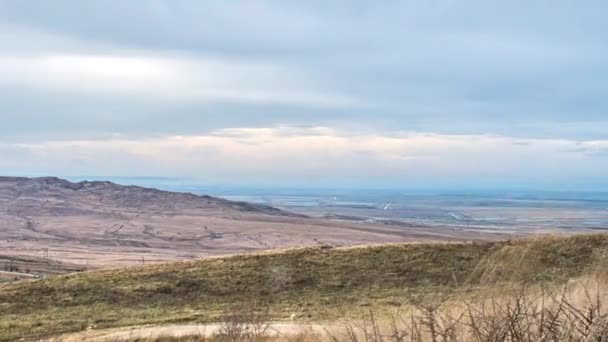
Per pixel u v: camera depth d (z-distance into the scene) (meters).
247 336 8.50
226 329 8.80
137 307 24.91
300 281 27.81
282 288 26.94
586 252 22.11
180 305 25.02
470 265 26.98
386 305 17.52
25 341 18.30
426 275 26.81
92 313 23.70
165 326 17.81
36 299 26.19
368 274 27.97
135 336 16.67
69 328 20.45
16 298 26.25
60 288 27.81
